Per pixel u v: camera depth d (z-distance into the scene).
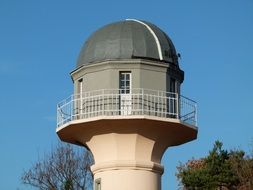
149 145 32.78
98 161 33.41
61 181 63.59
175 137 33.78
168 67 33.44
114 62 32.78
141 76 32.72
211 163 51.84
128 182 32.41
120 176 32.50
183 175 53.19
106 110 32.16
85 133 33.22
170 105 32.88
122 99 32.50
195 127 33.28
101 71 33.09
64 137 34.50
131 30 34.00
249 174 50.78
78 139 34.62
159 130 32.53
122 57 32.94
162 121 31.84
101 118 31.56
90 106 32.75
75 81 34.62
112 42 33.50
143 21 35.28
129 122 31.70
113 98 32.34
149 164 32.75
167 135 33.19
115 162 32.53
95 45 33.91
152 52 33.38
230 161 51.78
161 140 33.19
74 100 33.06
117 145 32.59
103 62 32.94
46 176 62.97
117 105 32.25
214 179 50.97
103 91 32.69
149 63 32.94
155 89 32.84
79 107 33.31
